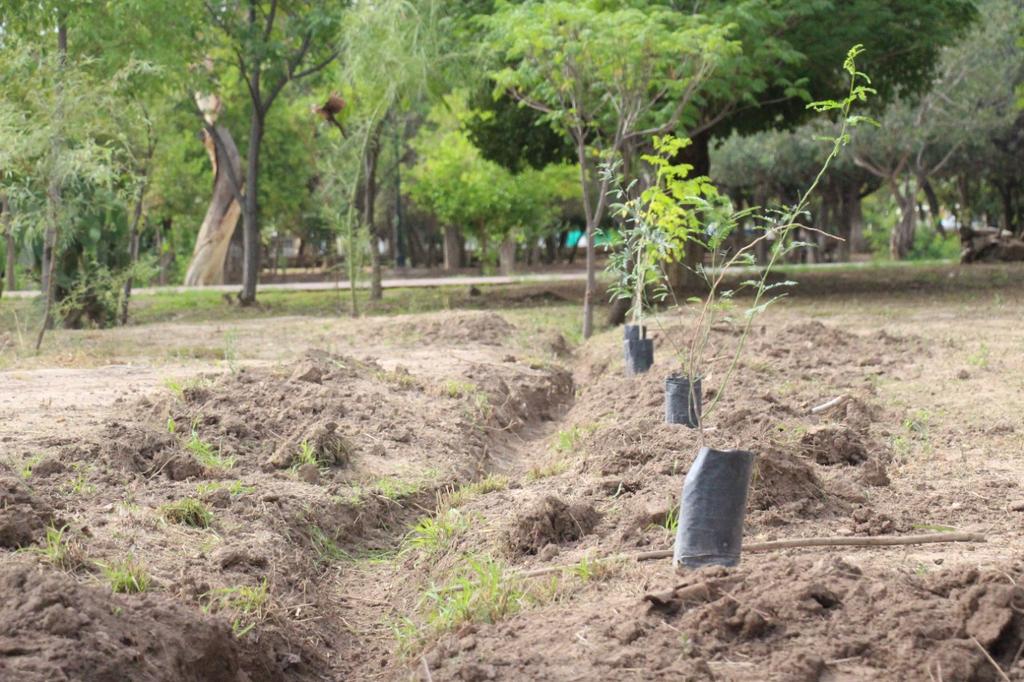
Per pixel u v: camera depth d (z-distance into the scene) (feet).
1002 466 24.26
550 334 50.70
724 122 81.61
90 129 47.03
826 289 81.00
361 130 68.23
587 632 14.32
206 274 125.80
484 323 50.39
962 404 31.27
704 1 62.34
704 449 16.51
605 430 26.04
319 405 29.19
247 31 79.82
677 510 19.71
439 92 72.54
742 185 175.22
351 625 18.61
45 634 12.71
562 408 38.34
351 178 67.87
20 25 65.72
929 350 41.70
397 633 17.33
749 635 13.60
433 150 142.72
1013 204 178.70
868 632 13.35
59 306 55.67
